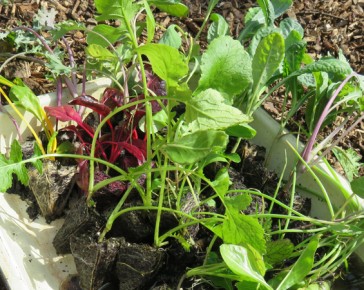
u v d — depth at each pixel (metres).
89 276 0.40
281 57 0.43
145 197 0.41
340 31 0.67
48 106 0.48
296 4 0.69
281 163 0.49
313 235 0.43
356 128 0.56
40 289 0.41
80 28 0.43
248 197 0.36
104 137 0.47
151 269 0.40
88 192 0.42
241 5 0.69
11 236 0.44
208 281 0.40
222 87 0.39
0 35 0.50
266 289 0.37
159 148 0.36
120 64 0.47
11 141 0.49
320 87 0.47
